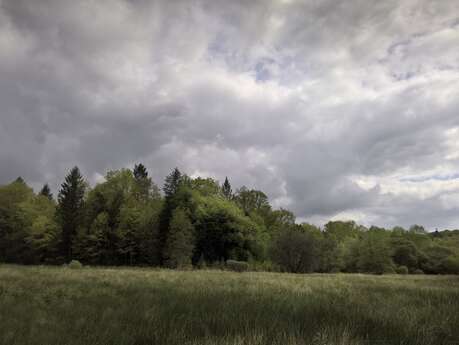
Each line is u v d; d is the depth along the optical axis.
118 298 8.73
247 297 9.08
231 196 92.00
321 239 55.53
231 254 61.22
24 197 76.06
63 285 11.61
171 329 5.05
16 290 9.87
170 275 20.66
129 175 72.31
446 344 4.91
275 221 82.19
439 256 77.62
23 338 4.73
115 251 61.00
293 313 6.58
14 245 69.00
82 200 70.31
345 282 17.47
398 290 12.69
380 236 67.00
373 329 5.50
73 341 4.52
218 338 4.63
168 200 65.12
